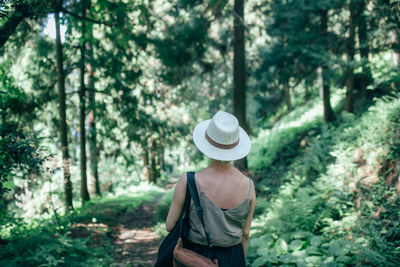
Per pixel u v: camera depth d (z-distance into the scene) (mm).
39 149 5199
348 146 8109
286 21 12961
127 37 9031
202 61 13047
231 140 2377
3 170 4609
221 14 11703
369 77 10500
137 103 13359
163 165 31016
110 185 21156
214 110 19203
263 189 11305
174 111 17844
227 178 2344
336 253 4652
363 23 10211
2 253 5219
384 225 5219
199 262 2199
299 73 12984
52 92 12547
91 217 9781
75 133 16172
